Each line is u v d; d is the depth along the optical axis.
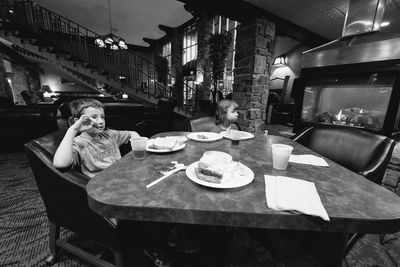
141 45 10.20
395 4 2.90
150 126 4.07
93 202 0.56
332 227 0.51
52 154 0.87
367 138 1.12
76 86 10.87
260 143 1.26
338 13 3.33
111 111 3.21
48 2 5.71
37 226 1.43
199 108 6.54
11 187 2.01
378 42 2.06
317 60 2.66
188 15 6.38
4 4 6.27
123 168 0.79
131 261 0.86
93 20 6.88
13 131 2.97
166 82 9.08
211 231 1.12
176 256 1.00
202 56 6.38
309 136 1.49
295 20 3.60
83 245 1.25
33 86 9.91
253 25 3.16
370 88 2.49
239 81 3.50
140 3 5.54
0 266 1.09
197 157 0.95
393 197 0.61
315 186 0.68
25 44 5.30
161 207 0.53
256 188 0.66
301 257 0.98
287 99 6.13
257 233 1.28
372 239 1.35
